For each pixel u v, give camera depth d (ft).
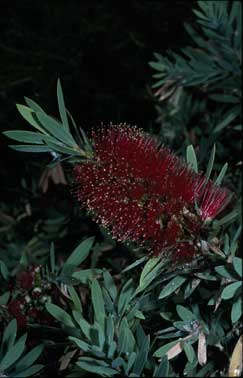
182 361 2.47
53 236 3.91
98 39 5.25
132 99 4.88
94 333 2.17
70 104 5.00
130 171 2.17
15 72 5.07
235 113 3.59
